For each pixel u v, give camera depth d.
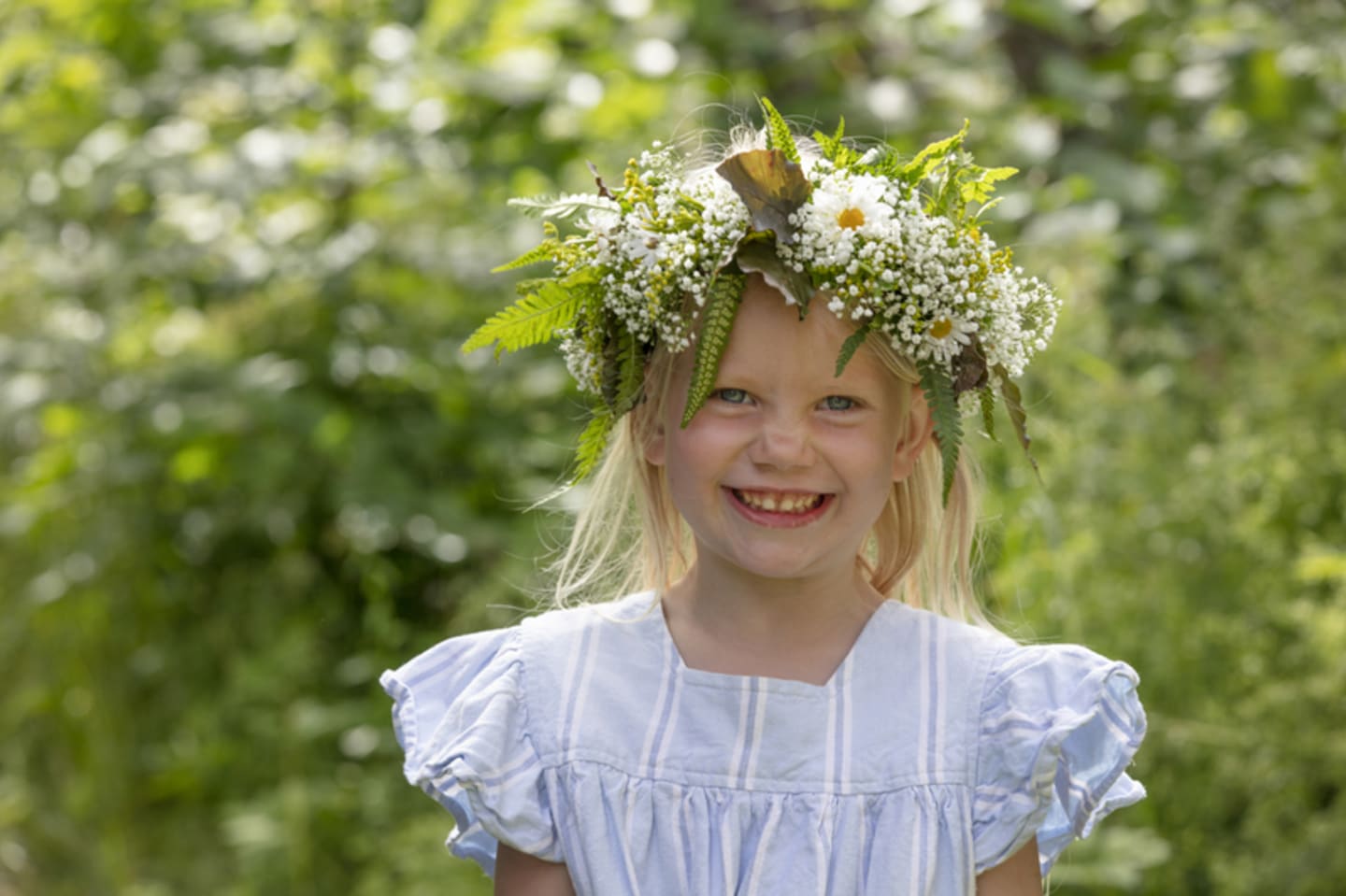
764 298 1.79
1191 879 3.30
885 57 4.76
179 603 4.88
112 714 4.71
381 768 4.37
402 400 4.64
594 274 1.89
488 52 4.71
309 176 4.64
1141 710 1.87
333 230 4.80
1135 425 3.51
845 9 4.83
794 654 1.91
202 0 5.08
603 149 4.56
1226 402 3.80
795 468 1.80
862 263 1.76
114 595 4.84
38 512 4.77
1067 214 4.15
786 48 4.70
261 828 4.12
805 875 1.80
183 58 5.09
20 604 4.86
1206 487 3.41
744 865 1.82
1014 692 1.86
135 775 4.65
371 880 3.86
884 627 1.93
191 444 4.60
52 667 4.79
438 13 4.72
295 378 4.52
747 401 1.82
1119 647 3.28
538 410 4.58
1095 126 4.61
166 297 4.83
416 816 4.11
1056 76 4.54
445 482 4.60
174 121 4.98
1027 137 4.43
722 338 1.77
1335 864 3.05
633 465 2.11
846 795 1.83
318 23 4.98
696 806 1.83
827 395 1.80
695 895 1.80
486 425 4.49
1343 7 5.18
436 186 4.58
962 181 1.88
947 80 4.56
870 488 1.84
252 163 4.57
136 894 4.28
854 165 1.87
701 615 1.94
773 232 1.77
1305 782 3.21
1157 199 4.33
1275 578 3.37
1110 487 3.41
